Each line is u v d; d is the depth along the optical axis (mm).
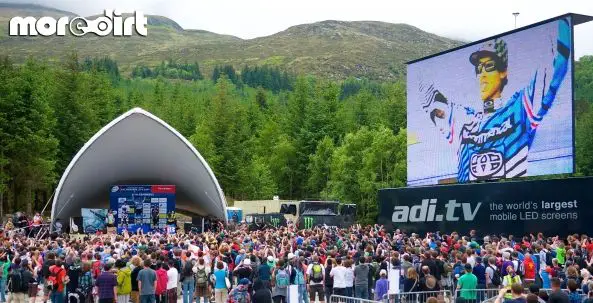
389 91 120562
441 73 41219
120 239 32312
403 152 81688
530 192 34344
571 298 17031
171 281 24797
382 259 26219
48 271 24469
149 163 59469
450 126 40531
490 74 37906
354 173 88438
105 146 55375
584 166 87812
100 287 22266
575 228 32031
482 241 36719
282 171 113000
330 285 24328
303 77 121750
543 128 34719
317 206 53062
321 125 113625
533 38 35500
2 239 34438
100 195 64438
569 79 33531
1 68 78188
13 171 75938
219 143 105250
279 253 28078
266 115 135250
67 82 86500
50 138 77625
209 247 30141
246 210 74688
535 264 24531
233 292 22266
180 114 125688
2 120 72625
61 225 55312
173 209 53750
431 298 13828
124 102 122188
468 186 37844
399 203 42719
